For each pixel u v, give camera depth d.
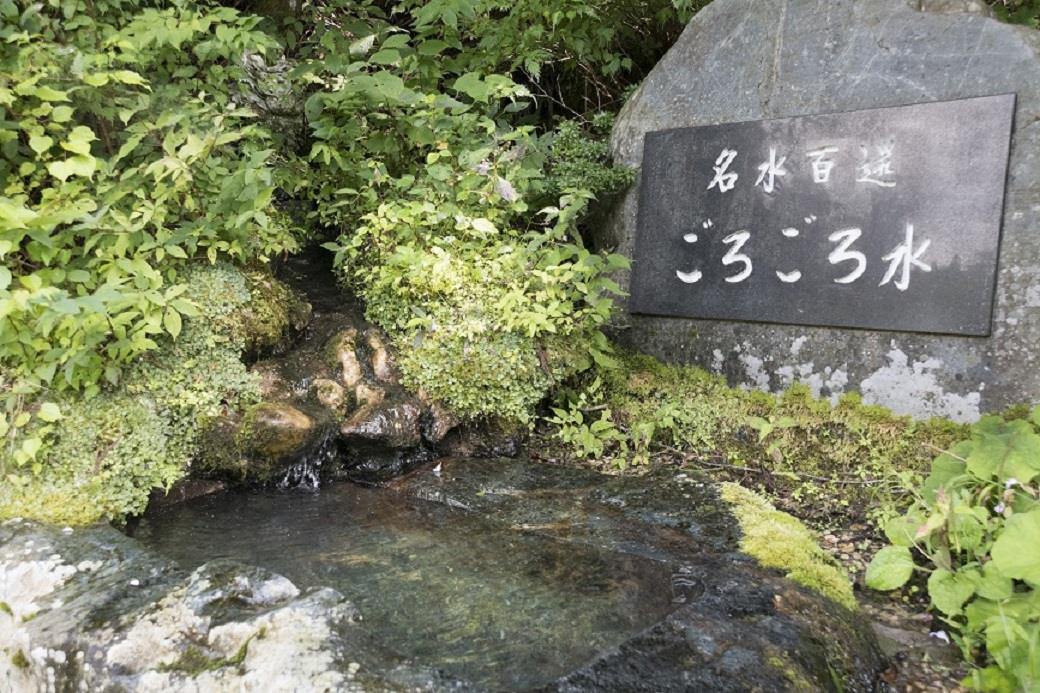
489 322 4.21
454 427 4.21
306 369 4.17
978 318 3.61
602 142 5.23
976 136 3.61
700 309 4.57
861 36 4.02
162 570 2.57
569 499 3.62
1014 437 3.03
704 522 3.28
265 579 2.36
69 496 3.05
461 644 2.37
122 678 2.04
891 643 2.75
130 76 3.60
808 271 4.14
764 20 4.38
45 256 3.38
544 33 5.77
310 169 5.27
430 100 4.67
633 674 2.12
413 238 4.48
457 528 3.33
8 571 2.58
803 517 3.67
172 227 3.96
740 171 4.39
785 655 2.28
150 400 3.45
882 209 3.88
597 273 4.85
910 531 3.06
